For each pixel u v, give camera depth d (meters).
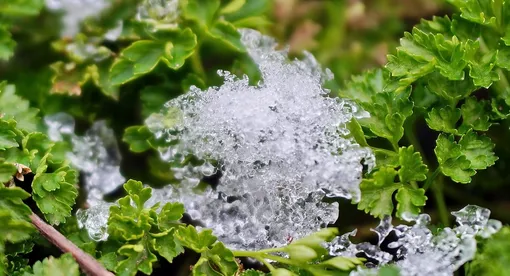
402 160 0.42
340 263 0.40
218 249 0.40
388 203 0.42
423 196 0.42
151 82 0.45
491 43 0.43
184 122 0.43
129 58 0.44
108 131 0.45
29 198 0.42
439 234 0.41
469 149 0.42
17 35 0.45
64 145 0.43
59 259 0.40
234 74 0.44
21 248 0.41
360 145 0.42
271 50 0.45
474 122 0.42
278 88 0.43
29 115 0.43
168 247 0.41
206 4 0.45
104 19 0.45
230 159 0.42
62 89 0.44
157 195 0.43
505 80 0.43
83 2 0.45
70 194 0.41
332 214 0.42
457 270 0.42
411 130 0.43
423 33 0.42
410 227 0.41
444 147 0.42
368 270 0.40
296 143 0.42
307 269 0.41
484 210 0.42
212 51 0.46
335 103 0.42
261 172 0.42
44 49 0.45
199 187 0.43
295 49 0.47
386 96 0.42
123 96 0.45
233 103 0.42
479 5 0.43
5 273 0.40
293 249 0.40
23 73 0.45
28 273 0.40
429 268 0.41
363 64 0.47
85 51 0.45
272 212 0.42
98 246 0.41
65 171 0.41
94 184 0.44
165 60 0.43
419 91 0.43
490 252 0.41
